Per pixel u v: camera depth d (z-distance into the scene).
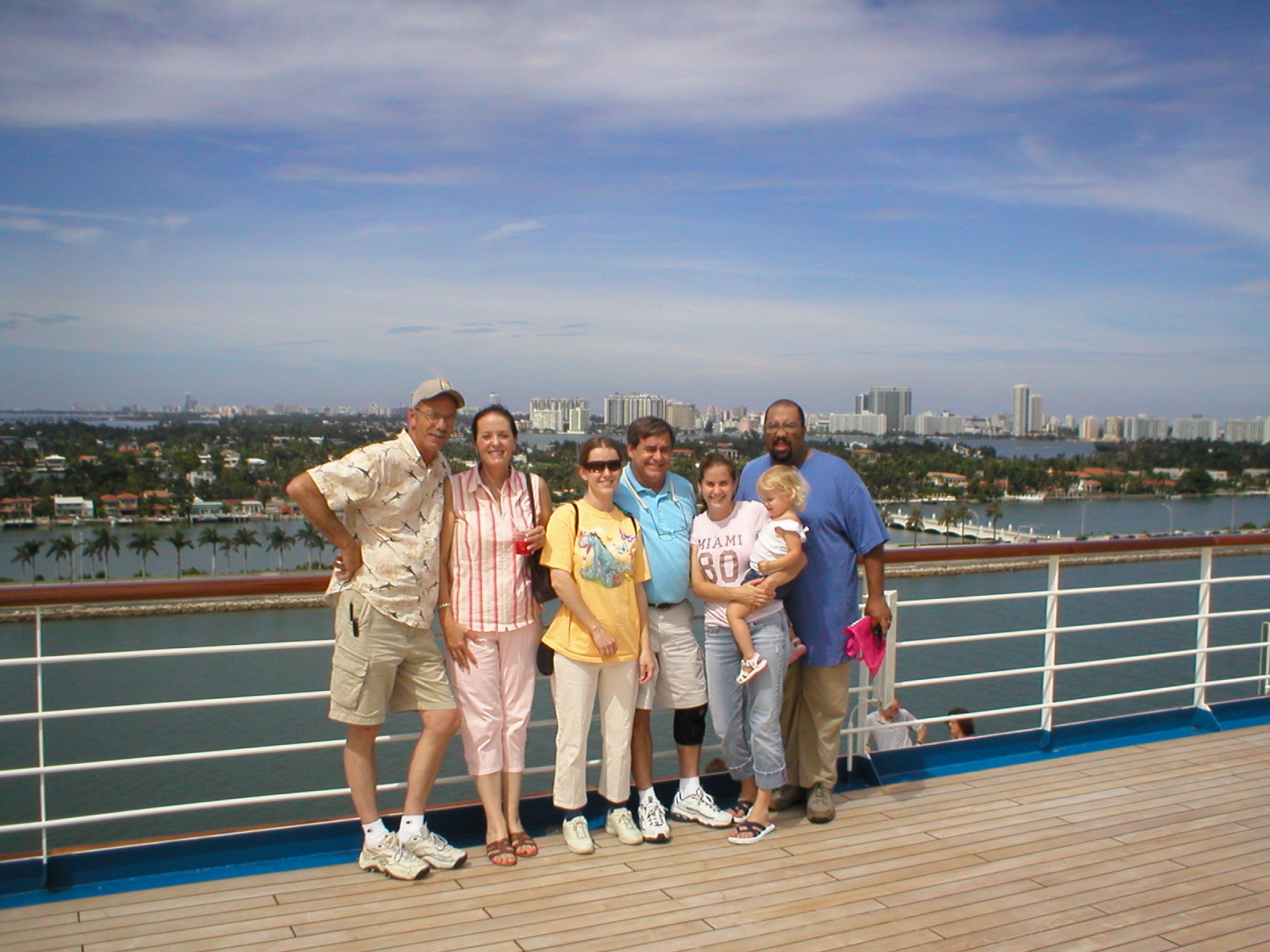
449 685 3.04
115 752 19.33
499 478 3.06
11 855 2.80
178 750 19.31
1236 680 4.68
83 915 2.65
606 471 3.07
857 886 2.86
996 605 32.22
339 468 2.72
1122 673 23.56
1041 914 2.69
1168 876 2.95
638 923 2.62
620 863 3.02
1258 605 31.00
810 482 3.39
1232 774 3.91
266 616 30.58
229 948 2.47
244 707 21.92
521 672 3.09
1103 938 2.56
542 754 16.75
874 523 3.38
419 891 2.81
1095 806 3.55
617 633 3.08
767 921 2.64
